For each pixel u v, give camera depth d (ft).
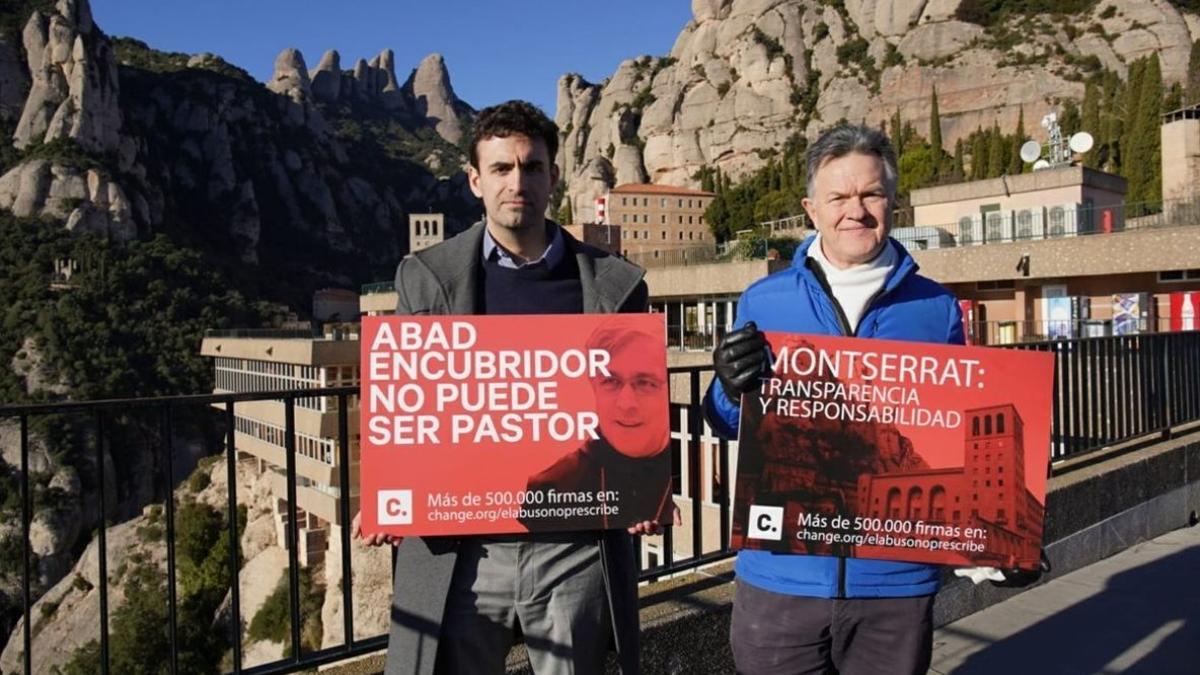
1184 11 271.08
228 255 391.45
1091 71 255.91
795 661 8.07
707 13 390.83
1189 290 73.26
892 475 8.01
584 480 8.00
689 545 36.40
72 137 330.95
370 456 7.85
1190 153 129.80
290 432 10.17
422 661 7.68
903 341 8.07
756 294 8.77
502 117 7.93
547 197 8.23
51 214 301.02
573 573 7.98
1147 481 19.07
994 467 8.07
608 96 420.36
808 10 351.46
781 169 274.77
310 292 411.13
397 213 532.73
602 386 8.09
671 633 11.44
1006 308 86.63
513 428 8.00
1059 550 16.63
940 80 278.05
